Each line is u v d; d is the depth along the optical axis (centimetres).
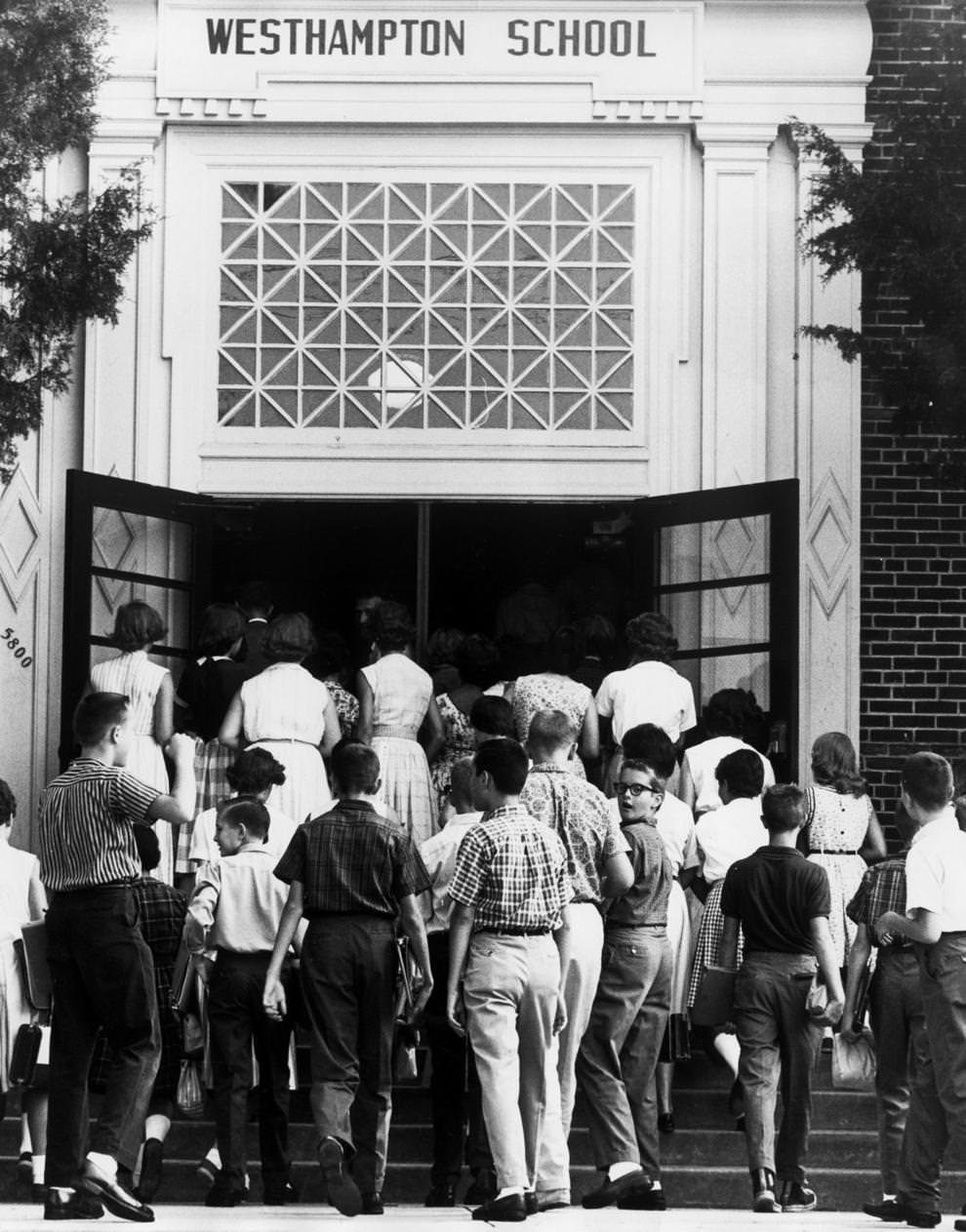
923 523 1471
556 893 925
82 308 1230
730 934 1011
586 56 1490
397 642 1220
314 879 940
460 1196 1061
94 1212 880
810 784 1446
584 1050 992
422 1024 1016
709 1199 1070
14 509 1457
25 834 1438
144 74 1484
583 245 1497
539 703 1159
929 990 923
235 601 1502
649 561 1463
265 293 1491
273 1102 997
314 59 1485
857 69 1486
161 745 1199
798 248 1442
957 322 1261
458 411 1491
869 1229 917
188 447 1478
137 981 885
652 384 1485
